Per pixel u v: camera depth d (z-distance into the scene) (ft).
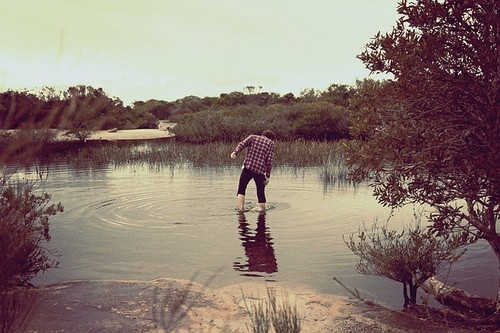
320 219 29.22
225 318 14.10
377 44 15.33
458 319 14.74
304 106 107.55
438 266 16.62
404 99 14.56
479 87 13.38
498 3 13.26
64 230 26.25
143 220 28.99
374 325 13.84
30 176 50.47
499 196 14.70
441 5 13.92
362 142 16.72
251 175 31.76
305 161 62.90
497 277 18.72
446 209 15.78
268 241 23.99
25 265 16.07
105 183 45.52
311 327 13.60
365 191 40.40
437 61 14.01
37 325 12.80
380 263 16.30
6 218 13.78
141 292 16.03
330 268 19.63
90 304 14.73
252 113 115.55
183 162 67.21
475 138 14.28
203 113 115.14
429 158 14.38
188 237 24.85
